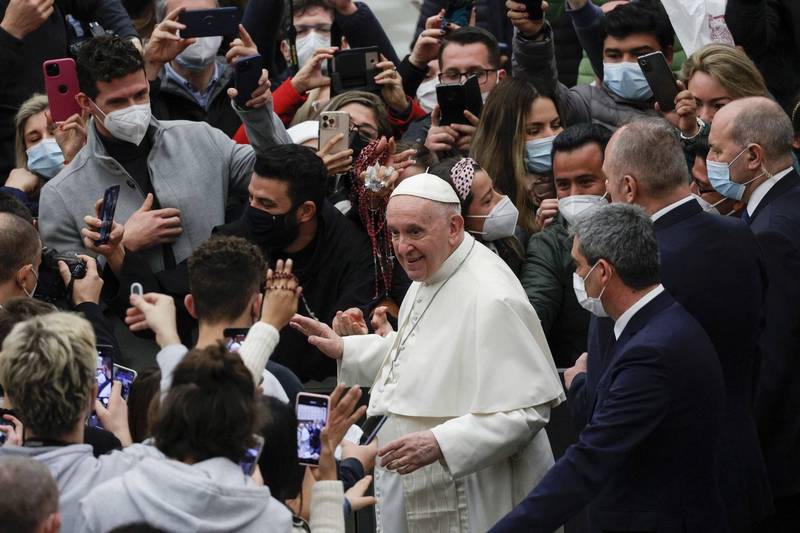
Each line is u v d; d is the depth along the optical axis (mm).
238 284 15625
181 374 12461
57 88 22094
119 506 12055
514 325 18266
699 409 16000
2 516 11438
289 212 20188
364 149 21703
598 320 17266
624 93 25688
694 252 17297
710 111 22391
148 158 21406
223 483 12109
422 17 29609
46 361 13422
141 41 27188
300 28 30281
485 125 23453
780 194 19328
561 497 15750
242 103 22078
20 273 18578
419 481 18656
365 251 20969
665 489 16156
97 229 20141
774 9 26641
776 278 18688
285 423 13742
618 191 17703
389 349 19531
